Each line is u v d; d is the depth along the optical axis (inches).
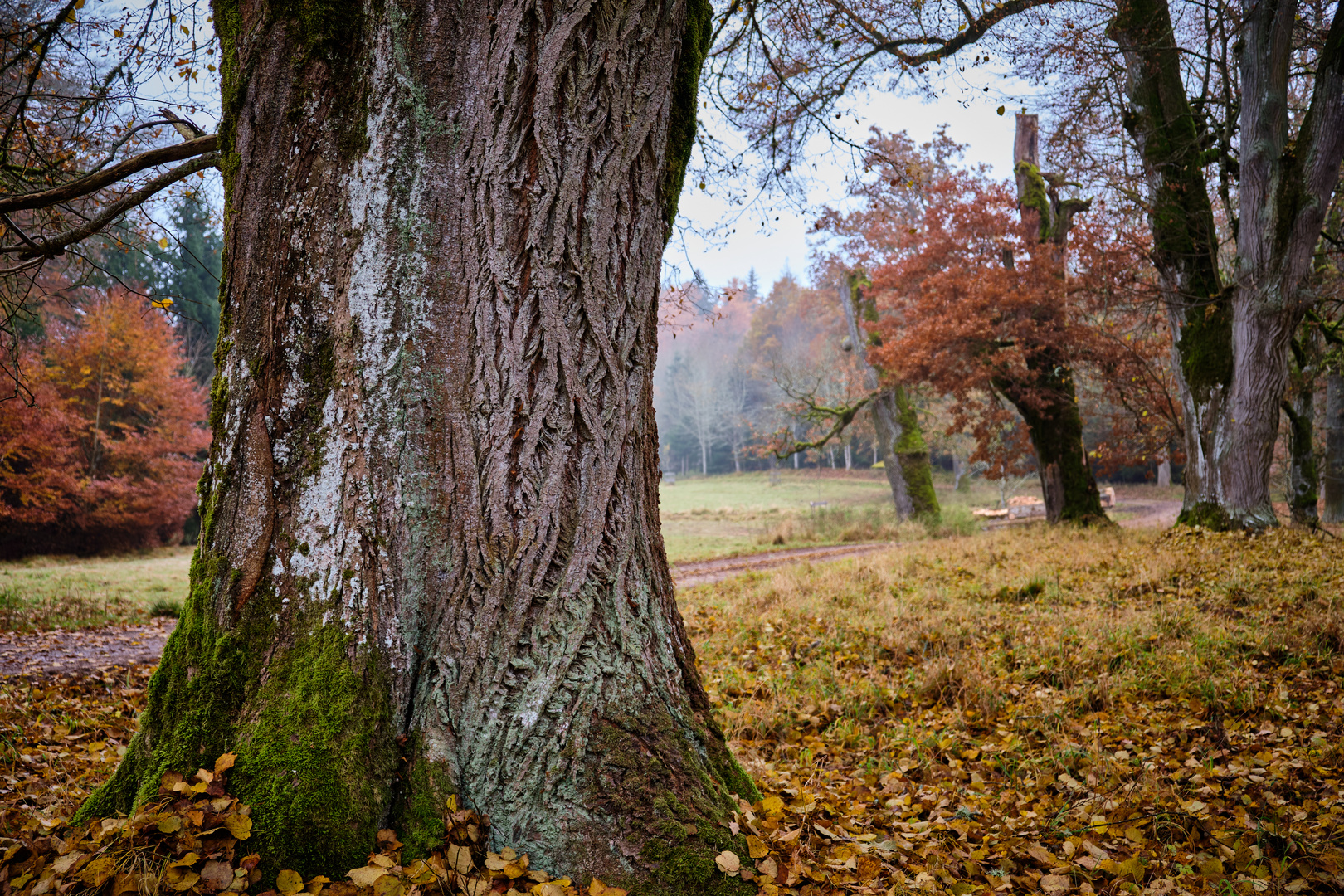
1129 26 469.7
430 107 93.0
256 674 85.7
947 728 172.6
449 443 92.0
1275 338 435.8
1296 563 317.7
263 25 91.7
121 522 973.2
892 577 366.3
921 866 100.7
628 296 98.5
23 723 176.2
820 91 309.1
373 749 83.8
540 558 90.7
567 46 93.6
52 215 204.4
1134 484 1839.3
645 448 102.1
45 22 183.5
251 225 91.5
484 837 82.2
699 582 491.5
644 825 83.4
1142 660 204.5
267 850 76.5
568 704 87.3
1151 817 116.3
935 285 677.9
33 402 230.7
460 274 93.3
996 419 753.6
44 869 72.2
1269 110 423.8
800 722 181.2
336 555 88.7
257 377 90.4
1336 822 109.4
